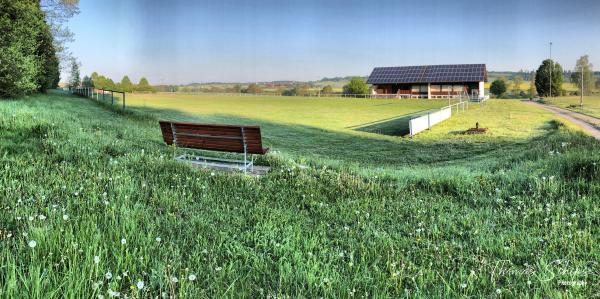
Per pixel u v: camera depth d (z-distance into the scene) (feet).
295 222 17.21
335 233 16.17
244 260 12.76
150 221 15.10
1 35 65.26
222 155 34.37
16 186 17.75
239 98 216.33
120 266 10.85
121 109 73.46
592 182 22.26
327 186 24.35
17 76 64.64
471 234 16.49
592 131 70.23
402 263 12.80
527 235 15.84
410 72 249.96
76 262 10.60
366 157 52.03
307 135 73.10
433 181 25.62
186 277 10.51
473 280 11.76
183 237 14.14
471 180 25.61
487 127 79.97
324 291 10.60
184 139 28.50
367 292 10.77
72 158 25.08
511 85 359.87
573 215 17.65
